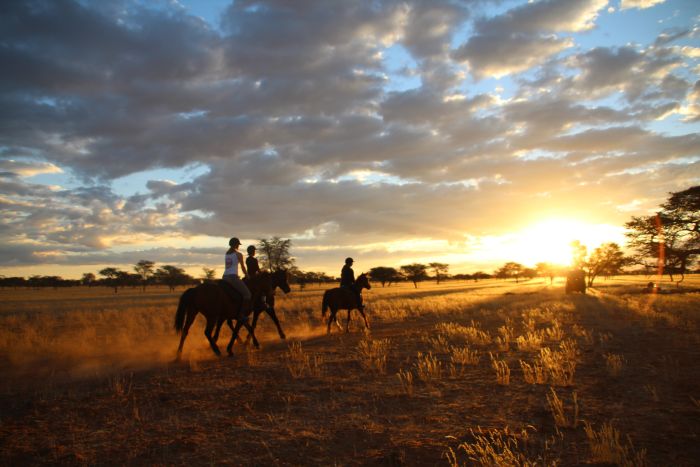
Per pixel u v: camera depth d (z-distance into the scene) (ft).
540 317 56.34
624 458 13.98
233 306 36.04
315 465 14.99
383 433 17.72
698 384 23.02
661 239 117.80
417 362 30.94
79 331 53.83
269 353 36.45
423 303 89.25
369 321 62.95
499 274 514.27
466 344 37.86
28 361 35.27
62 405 22.40
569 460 14.70
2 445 17.21
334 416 19.86
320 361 30.91
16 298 187.32
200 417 20.13
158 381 27.12
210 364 32.32
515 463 14.43
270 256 180.86
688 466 13.97
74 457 15.92
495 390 23.34
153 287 424.87
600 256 168.25
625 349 32.83
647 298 81.92
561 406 19.60
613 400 20.99
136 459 15.72
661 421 18.04
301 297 121.39
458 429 17.90
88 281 435.53
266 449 16.31
